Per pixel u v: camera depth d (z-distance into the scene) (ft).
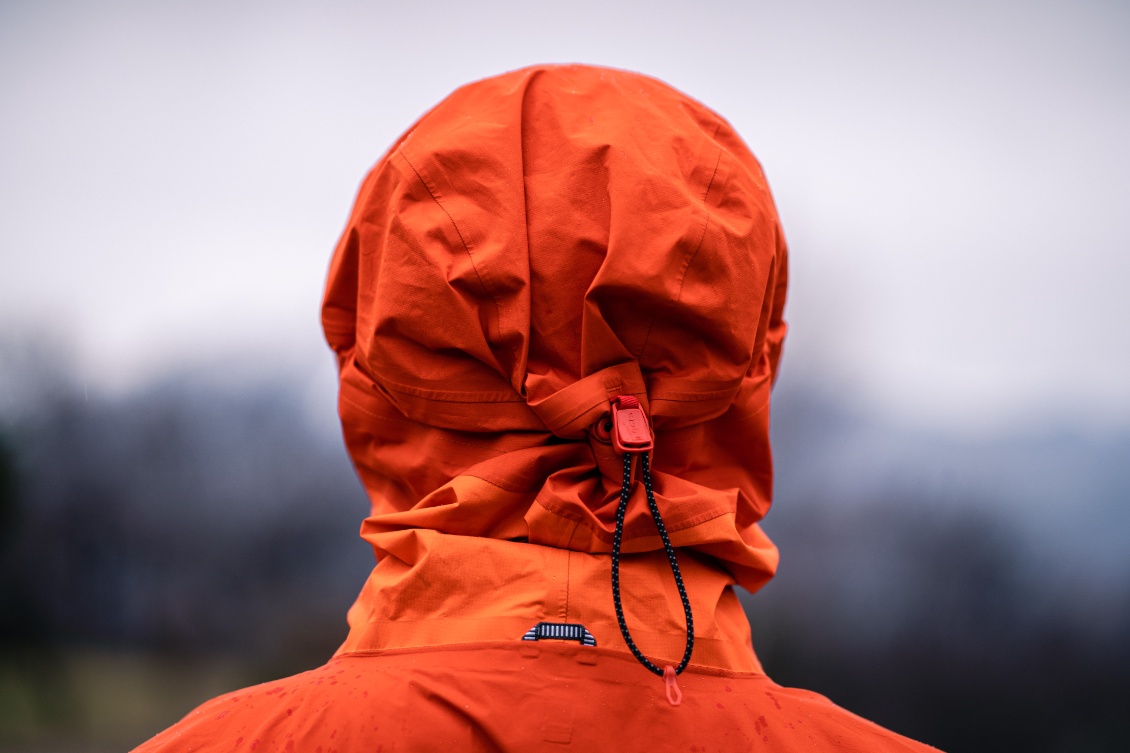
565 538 3.32
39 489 32.32
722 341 3.50
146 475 32.17
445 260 3.49
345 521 30.71
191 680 28.99
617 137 3.58
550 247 3.48
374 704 3.14
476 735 3.09
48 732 26.37
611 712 3.12
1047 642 23.98
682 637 3.29
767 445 3.84
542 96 3.80
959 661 23.09
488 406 3.52
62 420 33.45
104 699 27.76
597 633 3.23
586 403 3.34
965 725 22.54
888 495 25.13
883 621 23.39
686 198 3.47
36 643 30.76
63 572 31.48
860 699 22.85
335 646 29.22
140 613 31.19
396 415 3.76
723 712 3.23
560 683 3.14
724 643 3.40
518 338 3.42
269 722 3.23
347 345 4.14
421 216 3.58
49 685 27.86
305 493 31.04
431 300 3.48
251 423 32.30
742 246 3.54
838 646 22.98
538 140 3.70
